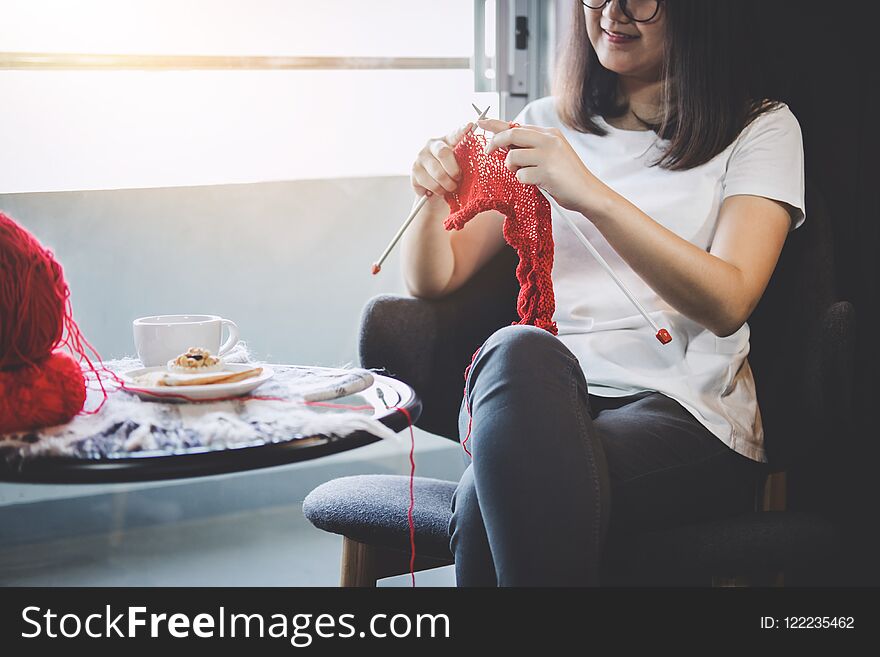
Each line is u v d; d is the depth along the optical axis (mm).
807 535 1108
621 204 1118
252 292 2549
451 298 1431
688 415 1177
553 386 962
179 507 2354
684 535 1080
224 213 2480
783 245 1325
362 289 2664
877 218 1481
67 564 2045
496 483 930
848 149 1489
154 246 2422
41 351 883
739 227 1224
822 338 1233
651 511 1070
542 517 914
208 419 889
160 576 1982
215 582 1955
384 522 1151
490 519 937
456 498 1024
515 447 930
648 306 1284
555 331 1247
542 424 938
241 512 2396
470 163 1266
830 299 1297
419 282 1397
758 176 1248
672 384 1208
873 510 1483
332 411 977
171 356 1065
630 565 1063
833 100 1490
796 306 1326
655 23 1279
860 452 1495
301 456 855
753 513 1139
